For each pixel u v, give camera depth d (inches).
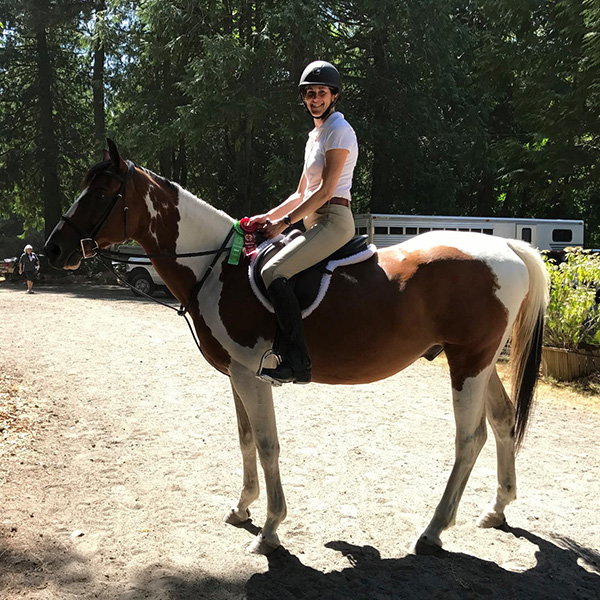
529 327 144.6
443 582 124.0
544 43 644.7
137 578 122.8
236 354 133.0
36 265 805.9
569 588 123.0
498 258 137.6
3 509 151.2
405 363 138.6
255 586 121.7
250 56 730.2
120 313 578.9
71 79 1123.9
